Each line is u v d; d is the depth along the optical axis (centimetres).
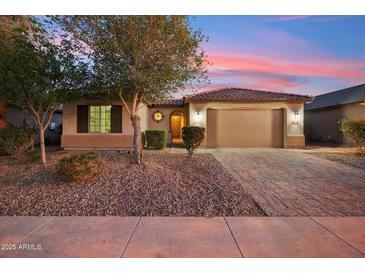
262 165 1017
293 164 1041
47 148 1507
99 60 848
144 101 1113
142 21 768
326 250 354
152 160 989
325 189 673
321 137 2170
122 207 530
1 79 812
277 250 354
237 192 637
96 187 650
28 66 793
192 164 948
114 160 955
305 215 489
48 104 912
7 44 850
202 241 380
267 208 528
